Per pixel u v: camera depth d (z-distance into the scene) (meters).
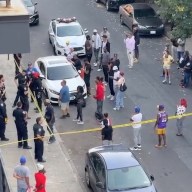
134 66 30.05
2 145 22.00
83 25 35.88
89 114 25.09
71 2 40.06
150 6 36.31
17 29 10.95
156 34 34.00
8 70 29.70
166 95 26.80
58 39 30.95
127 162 17.97
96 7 39.12
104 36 28.75
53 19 34.66
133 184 17.38
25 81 24.20
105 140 20.91
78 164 21.03
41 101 24.89
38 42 33.41
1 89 23.98
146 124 24.02
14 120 22.58
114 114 25.02
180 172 20.50
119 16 36.41
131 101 26.17
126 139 22.95
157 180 19.98
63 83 24.31
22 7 11.27
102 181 17.55
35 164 20.73
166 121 21.83
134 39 29.73
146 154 21.72
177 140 22.69
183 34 29.00
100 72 29.33
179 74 28.94
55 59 27.52
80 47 30.67
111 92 26.02
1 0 11.41
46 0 40.34
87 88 26.62
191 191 19.33
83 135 23.30
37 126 20.64
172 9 29.03
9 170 20.17
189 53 30.41
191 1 28.58
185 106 22.66
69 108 25.56
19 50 11.08
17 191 17.97
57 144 22.41
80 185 19.55
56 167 20.70
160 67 29.88
